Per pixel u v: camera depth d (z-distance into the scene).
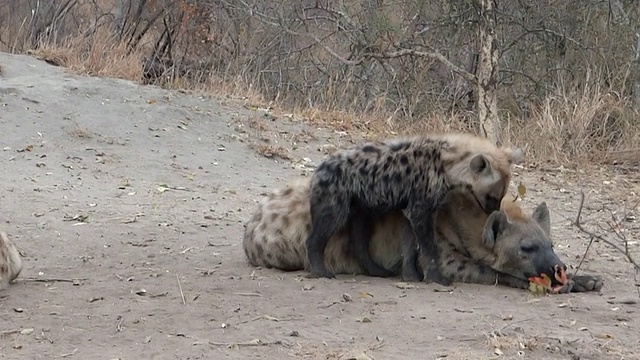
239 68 20.02
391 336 6.43
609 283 8.30
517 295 7.66
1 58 17.86
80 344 6.32
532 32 18.05
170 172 13.39
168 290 7.68
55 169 13.06
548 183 14.16
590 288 7.92
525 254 7.85
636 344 6.36
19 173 12.74
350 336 6.43
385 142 8.19
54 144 14.01
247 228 8.84
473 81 16.94
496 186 7.84
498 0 18.31
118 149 14.11
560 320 6.88
